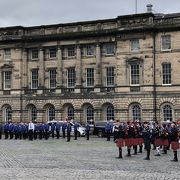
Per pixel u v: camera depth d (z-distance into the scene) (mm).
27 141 63781
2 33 93438
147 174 27391
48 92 90062
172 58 78688
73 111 88000
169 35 79062
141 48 80688
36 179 24953
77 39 87625
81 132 76688
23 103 92000
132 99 81375
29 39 91375
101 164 33312
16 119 92000
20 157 38875
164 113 79438
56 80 89688
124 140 40562
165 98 79000
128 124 42500
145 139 38281
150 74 79938
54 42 89688
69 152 44000
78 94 87062
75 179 25062
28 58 92625
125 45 82125
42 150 46594
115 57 84438
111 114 84375
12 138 70875
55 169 30000
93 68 86625
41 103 90375
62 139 68812
